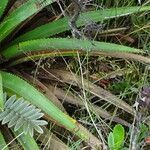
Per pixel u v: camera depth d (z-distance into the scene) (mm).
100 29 711
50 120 646
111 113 718
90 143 623
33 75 702
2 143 592
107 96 687
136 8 666
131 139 610
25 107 593
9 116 587
